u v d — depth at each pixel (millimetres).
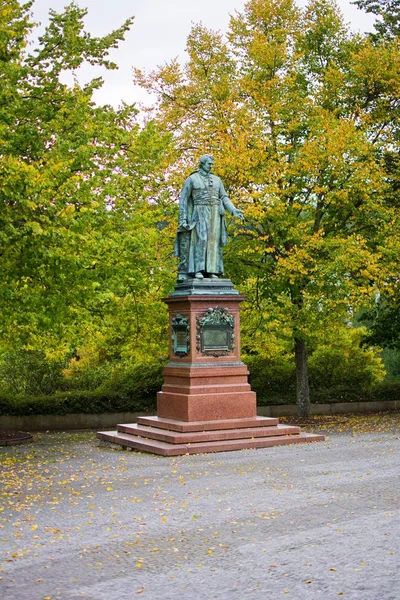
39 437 23906
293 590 7723
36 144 19938
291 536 9680
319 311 25156
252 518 10750
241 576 8195
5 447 21078
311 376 31188
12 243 16922
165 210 24688
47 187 17906
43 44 21578
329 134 24406
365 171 24750
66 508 11758
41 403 26281
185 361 19719
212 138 25438
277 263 24375
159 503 11977
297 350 27562
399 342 30234
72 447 20562
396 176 27125
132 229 21719
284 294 25859
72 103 21031
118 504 11977
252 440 18609
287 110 26250
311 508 11227
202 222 20344
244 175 24125
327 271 23938
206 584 7980
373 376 32875
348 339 32031
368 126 26031
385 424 25047
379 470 14336
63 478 14789
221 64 27875
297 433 19453
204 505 11711
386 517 10500
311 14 28688
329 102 27844
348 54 28328
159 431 19219
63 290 19469
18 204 16891
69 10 21641
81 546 9531
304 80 28156
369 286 24812
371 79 26859
